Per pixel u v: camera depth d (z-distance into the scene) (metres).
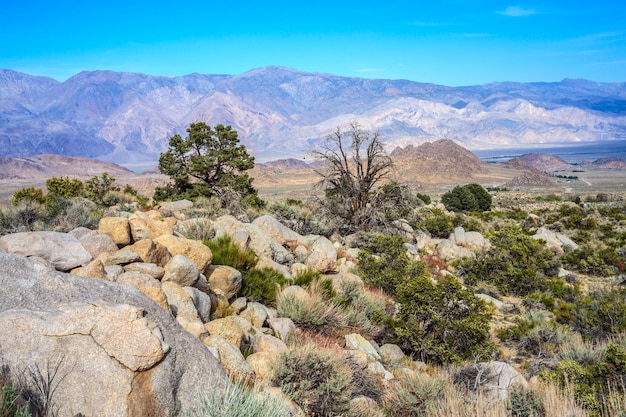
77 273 6.11
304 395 5.70
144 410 4.03
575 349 9.83
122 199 26.50
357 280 13.99
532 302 17.91
